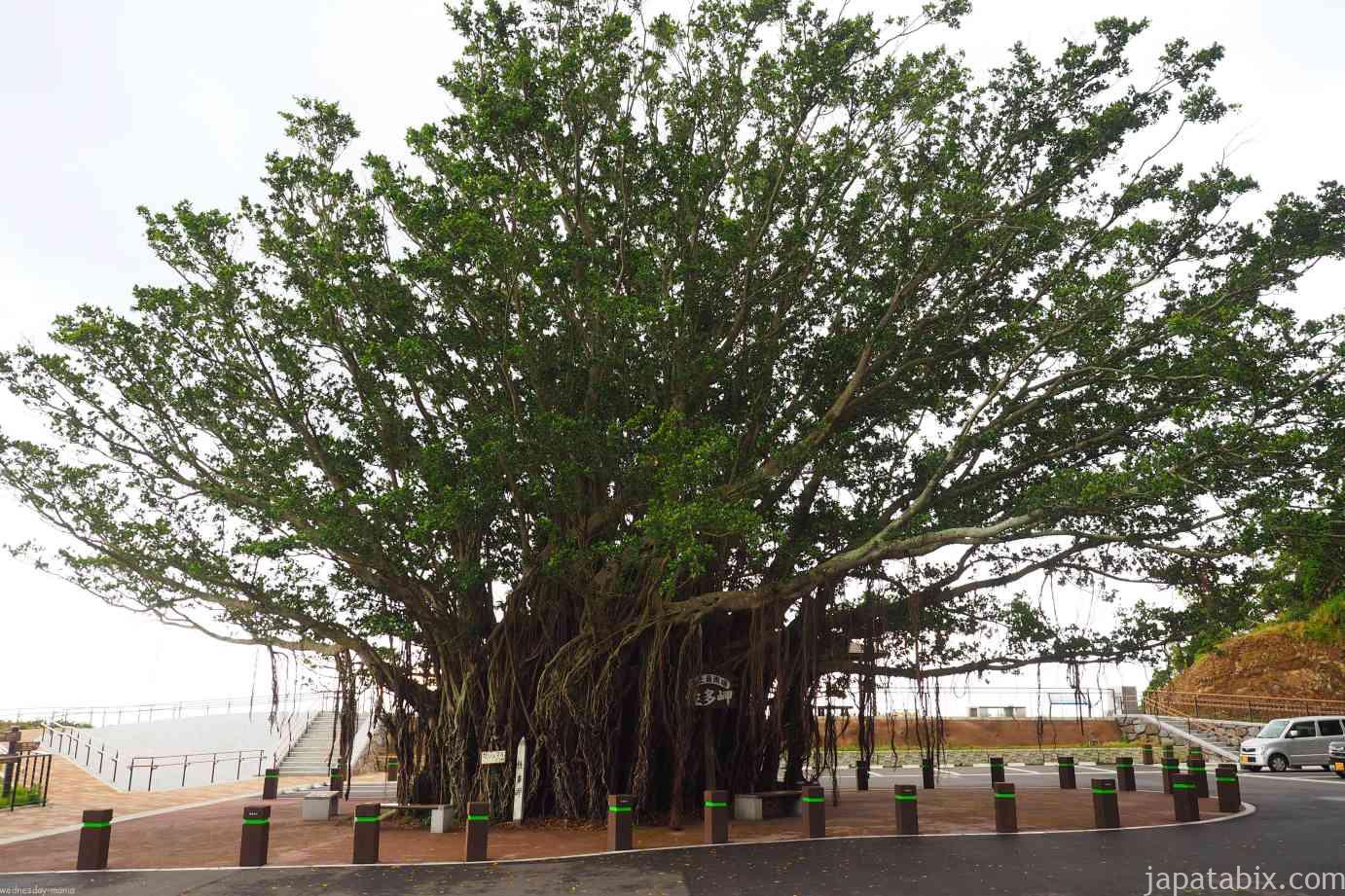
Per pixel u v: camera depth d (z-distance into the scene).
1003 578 20.09
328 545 15.41
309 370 17.66
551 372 16.98
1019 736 38.91
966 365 20.06
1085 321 16.44
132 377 16.61
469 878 12.09
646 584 17.11
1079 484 15.14
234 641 18.59
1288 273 16.69
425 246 16.16
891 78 18.19
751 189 18.16
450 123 16.91
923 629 20.58
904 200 18.41
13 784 21.83
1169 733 37.41
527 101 15.91
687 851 14.27
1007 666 20.16
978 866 12.34
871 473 21.27
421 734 19.00
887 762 34.50
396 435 17.39
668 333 17.08
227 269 16.17
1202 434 13.91
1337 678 39.25
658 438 14.69
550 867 12.97
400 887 11.48
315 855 14.22
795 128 17.80
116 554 16.66
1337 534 13.38
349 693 19.36
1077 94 18.03
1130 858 12.76
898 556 17.27
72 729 34.25
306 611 17.78
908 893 10.62
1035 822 16.66
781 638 19.16
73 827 17.83
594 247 17.14
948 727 38.94
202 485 17.45
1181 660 19.44
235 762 33.50
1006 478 19.80
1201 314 16.55
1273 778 26.80
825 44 17.66
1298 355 15.83
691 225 17.59
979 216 17.34
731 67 18.14
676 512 13.51
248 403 17.38
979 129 18.50
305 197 17.34
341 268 16.19
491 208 15.17
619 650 17.62
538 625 18.52
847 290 19.77
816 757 19.81
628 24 17.00
